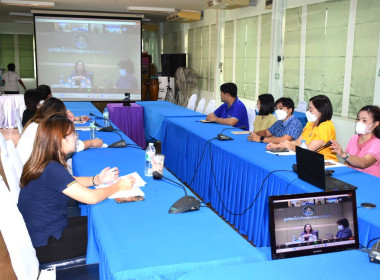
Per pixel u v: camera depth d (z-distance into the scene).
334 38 5.57
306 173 2.21
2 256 2.72
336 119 5.64
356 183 2.23
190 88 10.35
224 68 9.25
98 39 9.95
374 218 1.71
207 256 1.34
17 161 2.20
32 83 14.63
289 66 6.70
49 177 1.75
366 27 4.97
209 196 3.61
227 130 4.11
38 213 1.77
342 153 2.47
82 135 3.70
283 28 6.80
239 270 1.17
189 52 11.45
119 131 3.94
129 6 9.30
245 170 2.85
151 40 15.20
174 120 4.86
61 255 1.77
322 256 1.28
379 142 2.51
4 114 7.95
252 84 7.96
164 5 9.15
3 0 8.40
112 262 1.28
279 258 1.35
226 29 9.01
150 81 11.81
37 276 1.59
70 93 10.03
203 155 3.67
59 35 9.75
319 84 5.95
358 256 1.28
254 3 7.64
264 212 2.56
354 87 5.25
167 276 1.26
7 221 1.46
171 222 1.63
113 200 1.87
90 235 1.75
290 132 3.40
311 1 6.02
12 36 14.17
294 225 1.37
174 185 2.12
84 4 9.16
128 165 2.54
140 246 1.40
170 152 4.89
